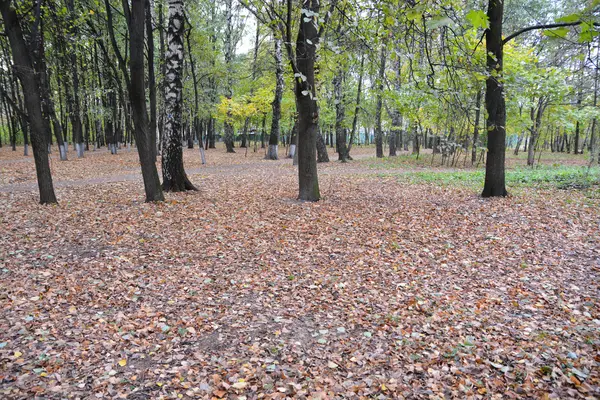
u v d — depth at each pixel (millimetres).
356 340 4254
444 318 4602
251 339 4301
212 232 7965
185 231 7992
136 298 5195
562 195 10414
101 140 40844
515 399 3160
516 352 3805
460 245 7121
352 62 7121
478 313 4691
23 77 9445
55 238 7336
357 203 10531
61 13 11672
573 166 18891
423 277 5867
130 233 7766
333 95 22672
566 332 4105
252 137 53781
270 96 25219
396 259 6594
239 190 12688
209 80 30891
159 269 6180
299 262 6547
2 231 7582
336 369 3742
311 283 5750
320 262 6543
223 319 4742
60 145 22609
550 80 12727
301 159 10805
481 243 7152
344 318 4758
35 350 3879
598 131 14750
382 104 24984
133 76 9586
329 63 8898
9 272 5723
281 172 18531
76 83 23969
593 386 3207
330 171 18891
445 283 5641
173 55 11367
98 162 21953
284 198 11273
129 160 23203
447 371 3598
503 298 5074
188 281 5785
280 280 5863
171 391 3391
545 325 4316
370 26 5152
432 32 4367
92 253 6668
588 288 5164
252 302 5191
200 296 5336
